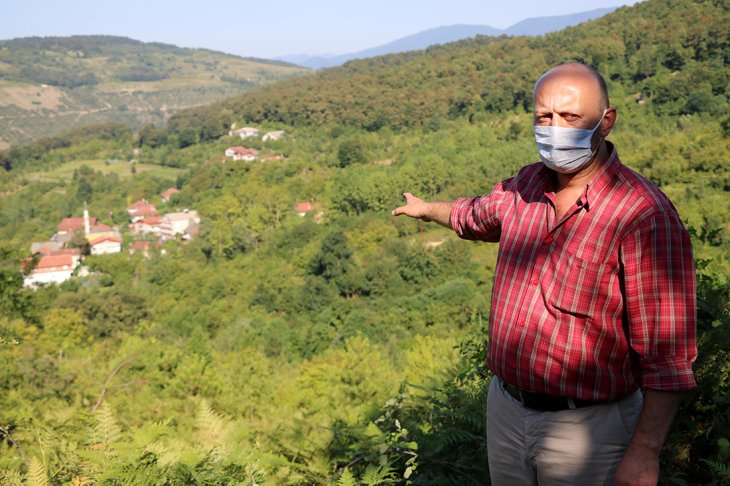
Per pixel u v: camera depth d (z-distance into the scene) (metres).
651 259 1.44
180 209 117.88
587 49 111.75
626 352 1.55
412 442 2.59
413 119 132.38
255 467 2.60
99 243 96.69
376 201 79.75
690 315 1.43
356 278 49.28
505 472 1.81
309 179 104.50
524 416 1.70
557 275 1.57
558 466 1.64
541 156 1.58
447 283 36.62
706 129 54.94
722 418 2.28
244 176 116.44
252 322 40.72
